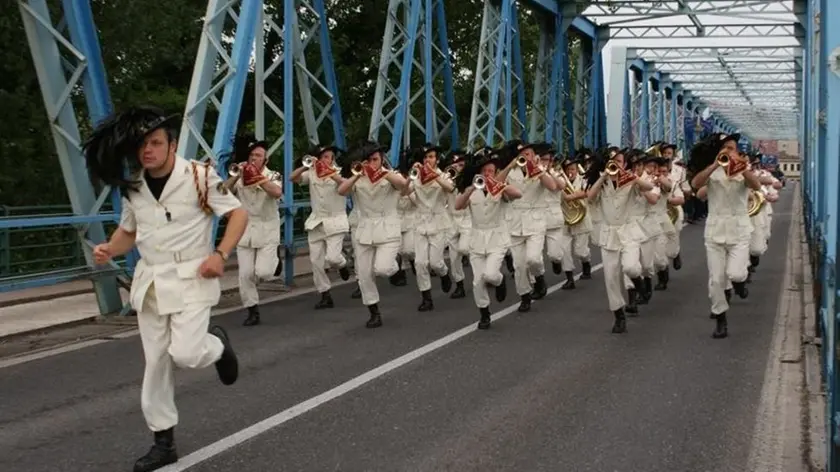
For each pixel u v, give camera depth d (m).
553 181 11.88
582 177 14.86
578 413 6.96
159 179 5.44
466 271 17.22
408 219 14.57
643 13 28.44
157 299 5.39
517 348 9.52
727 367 8.61
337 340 9.96
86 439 6.28
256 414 6.87
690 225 30.08
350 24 24.58
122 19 17.78
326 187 12.25
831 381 5.04
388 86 19.66
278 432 6.40
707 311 12.11
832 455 4.92
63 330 10.92
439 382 7.95
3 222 9.75
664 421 6.77
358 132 24.95
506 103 23.81
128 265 11.89
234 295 13.73
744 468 5.73
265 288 14.57
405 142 20.31
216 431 6.41
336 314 11.90
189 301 5.43
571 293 13.99
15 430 6.50
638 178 10.41
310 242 12.39
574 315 11.77
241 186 10.92
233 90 13.23
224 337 5.78
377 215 10.84
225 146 13.02
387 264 10.70
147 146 5.30
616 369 8.51
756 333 10.43
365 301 10.88
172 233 5.43
